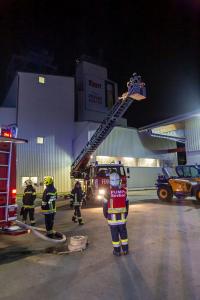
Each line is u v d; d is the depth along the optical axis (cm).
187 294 351
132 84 1234
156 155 2711
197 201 1387
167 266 456
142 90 1247
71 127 2283
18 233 577
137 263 473
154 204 1374
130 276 414
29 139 2100
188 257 502
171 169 2758
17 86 2148
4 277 421
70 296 350
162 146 2780
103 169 1334
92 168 1359
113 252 529
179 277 408
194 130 2112
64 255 531
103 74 2919
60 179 2172
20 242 643
